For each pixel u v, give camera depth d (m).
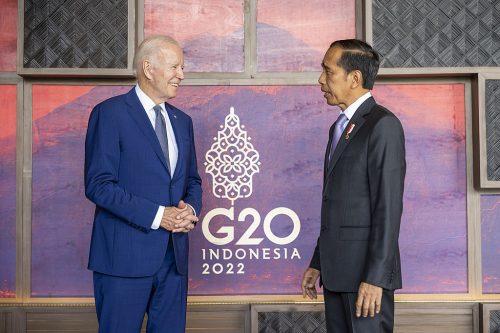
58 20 3.40
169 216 2.46
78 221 3.49
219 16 3.50
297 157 3.50
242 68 3.50
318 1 3.50
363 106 2.31
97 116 2.55
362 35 3.44
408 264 3.49
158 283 2.58
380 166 2.14
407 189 3.50
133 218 2.43
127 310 2.49
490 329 3.38
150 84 2.56
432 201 3.50
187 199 2.72
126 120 2.53
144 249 2.49
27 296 3.46
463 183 3.50
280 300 3.47
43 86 3.49
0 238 3.47
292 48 3.50
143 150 2.52
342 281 2.22
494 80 3.38
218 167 3.50
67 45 3.40
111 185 2.45
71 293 3.48
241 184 3.50
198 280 3.48
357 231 2.20
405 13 3.41
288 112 3.50
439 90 3.51
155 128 2.60
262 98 3.50
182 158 2.65
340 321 2.31
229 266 3.49
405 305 3.41
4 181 3.47
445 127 3.50
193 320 3.42
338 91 2.33
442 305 3.40
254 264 3.49
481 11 3.42
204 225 3.49
